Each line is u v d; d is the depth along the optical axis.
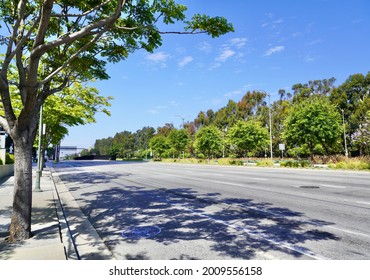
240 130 39.53
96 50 7.73
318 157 33.44
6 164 20.91
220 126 78.56
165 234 6.17
